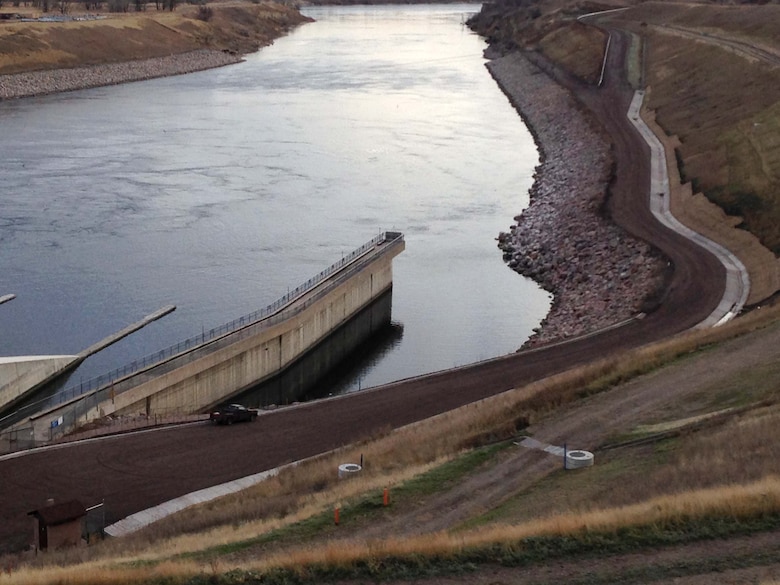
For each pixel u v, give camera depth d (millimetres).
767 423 31203
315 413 44500
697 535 23078
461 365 54406
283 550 25984
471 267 73188
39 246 75375
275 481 34719
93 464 37750
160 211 85375
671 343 46625
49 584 23125
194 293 66312
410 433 38875
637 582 21328
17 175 96688
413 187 95875
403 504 29281
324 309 59469
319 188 94625
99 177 96562
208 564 24328
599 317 59375
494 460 32500
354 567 23109
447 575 22484
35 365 52375
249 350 52812
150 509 33625
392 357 59031
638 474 29094
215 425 42938
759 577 21031
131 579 23047
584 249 71750
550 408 38031
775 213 68312
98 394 44781
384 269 67125
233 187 94062
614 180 87125
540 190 92750
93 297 65688
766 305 54281
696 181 81062
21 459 38219
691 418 34312
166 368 48156
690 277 61875
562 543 23344
